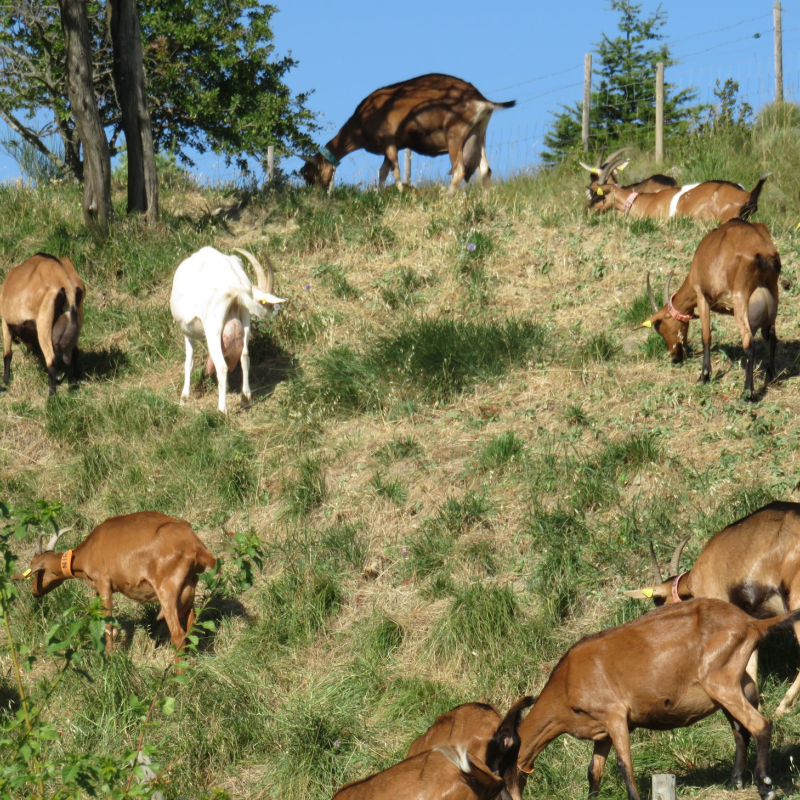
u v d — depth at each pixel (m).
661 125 40.47
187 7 47.38
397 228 27.11
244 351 21.14
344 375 21.14
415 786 8.84
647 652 10.57
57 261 22.38
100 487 19.33
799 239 24.86
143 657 15.26
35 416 21.44
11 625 15.78
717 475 16.58
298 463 18.78
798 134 36.06
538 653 14.06
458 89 30.22
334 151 32.00
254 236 28.42
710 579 12.38
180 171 35.47
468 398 20.23
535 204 29.22
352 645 15.04
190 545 14.48
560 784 11.90
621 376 20.14
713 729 12.34
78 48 27.50
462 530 16.62
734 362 20.11
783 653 13.10
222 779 12.94
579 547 15.58
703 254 18.70
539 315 22.95
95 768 8.79
